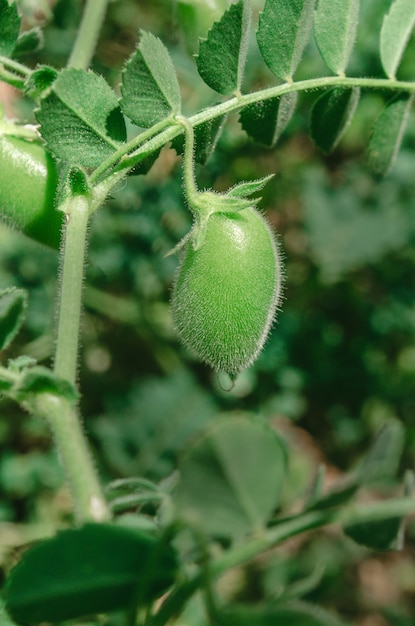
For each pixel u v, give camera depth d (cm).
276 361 38
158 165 34
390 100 18
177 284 16
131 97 15
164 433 34
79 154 15
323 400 41
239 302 16
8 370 15
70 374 15
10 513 33
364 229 40
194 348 16
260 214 17
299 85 16
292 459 34
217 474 13
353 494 14
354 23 17
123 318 36
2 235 33
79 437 15
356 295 41
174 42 25
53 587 13
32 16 22
